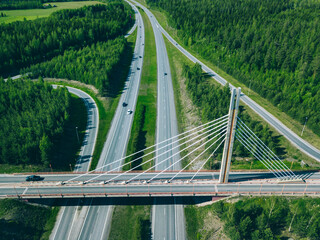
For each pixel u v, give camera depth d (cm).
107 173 8325
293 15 17700
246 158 9238
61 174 8350
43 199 7781
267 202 7231
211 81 14012
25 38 15750
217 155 9338
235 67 14738
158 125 11356
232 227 6619
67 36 16962
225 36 16138
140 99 13138
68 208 7750
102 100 12775
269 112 11462
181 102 12888
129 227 7306
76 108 12144
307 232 6606
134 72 15738
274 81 12762
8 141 8888
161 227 7294
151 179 7706
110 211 7681
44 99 11275
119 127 11131
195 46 17938
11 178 8175
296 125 10656
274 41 14125
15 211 7131
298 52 13088
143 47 19050
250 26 16500
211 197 7812
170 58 17488
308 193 7400
